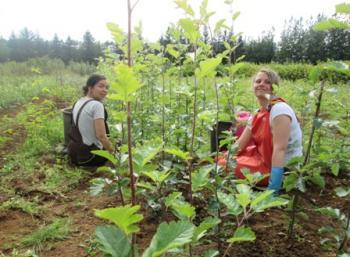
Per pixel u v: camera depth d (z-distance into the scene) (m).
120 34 1.75
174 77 5.05
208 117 2.19
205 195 3.35
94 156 4.49
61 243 2.80
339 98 8.57
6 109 9.55
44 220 3.18
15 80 15.31
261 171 3.59
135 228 1.20
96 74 4.69
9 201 3.49
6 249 2.72
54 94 11.74
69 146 4.61
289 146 3.44
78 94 12.02
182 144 4.23
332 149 3.50
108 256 1.24
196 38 2.16
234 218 2.99
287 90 9.63
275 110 3.36
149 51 5.30
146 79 4.67
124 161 2.18
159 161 3.84
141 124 4.46
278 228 2.94
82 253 2.66
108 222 3.10
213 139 4.30
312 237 2.83
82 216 3.25
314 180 2.49
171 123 4.11
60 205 3.51
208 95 3.69
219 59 1.74
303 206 3.39
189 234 1.13
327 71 2.32
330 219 3.17
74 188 3.96
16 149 5.42
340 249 2.32
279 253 2.60
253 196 1.80
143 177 3.46
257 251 2.61
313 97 2.47
